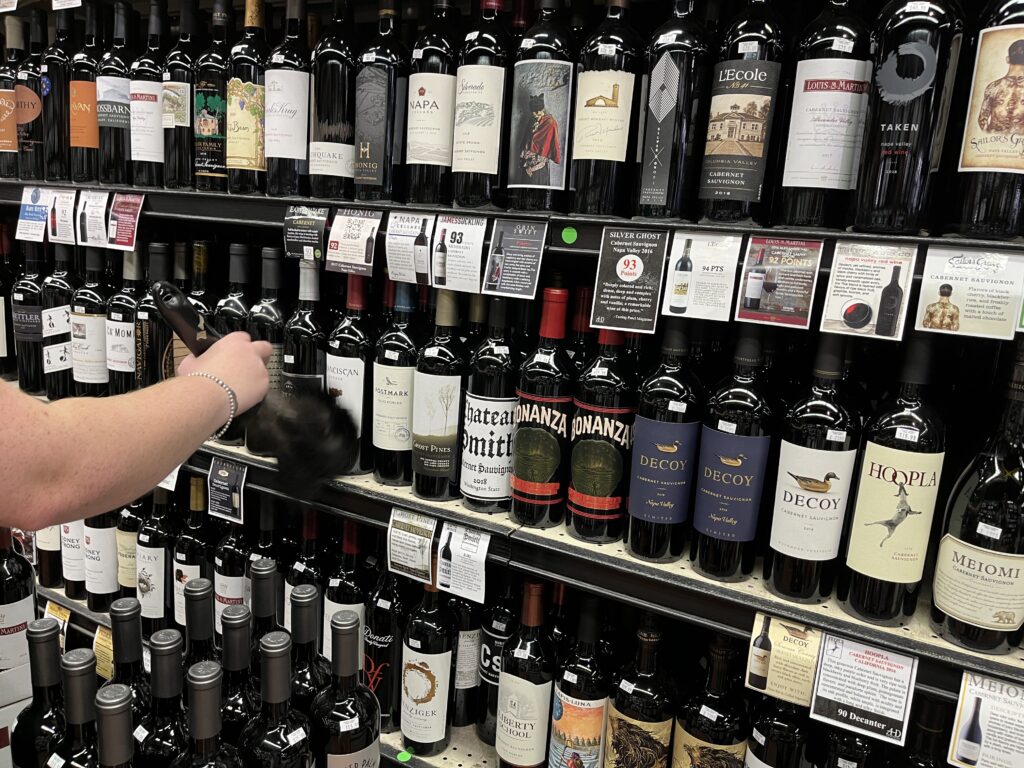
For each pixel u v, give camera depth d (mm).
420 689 1597
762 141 1164
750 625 1197
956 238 1005
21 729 1401
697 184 1271
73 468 904
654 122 1238
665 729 1361
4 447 837
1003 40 954
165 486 1957
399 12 1617
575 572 1346
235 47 1647
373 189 1504
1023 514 1066
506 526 1441
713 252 1166
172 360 1925
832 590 1219
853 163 1104
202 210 1680
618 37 1264
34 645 1358
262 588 1431
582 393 1358
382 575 1774
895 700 1090
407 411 1594
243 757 1291
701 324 1449
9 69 2033
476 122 1375
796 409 1174
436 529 1485
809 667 1139
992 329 972
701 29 1246
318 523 1790
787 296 1108
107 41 2234
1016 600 1066
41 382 2219
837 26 1089
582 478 1370
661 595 1270
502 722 1514
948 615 1111
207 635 1383
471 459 1483
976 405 1354
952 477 1343
